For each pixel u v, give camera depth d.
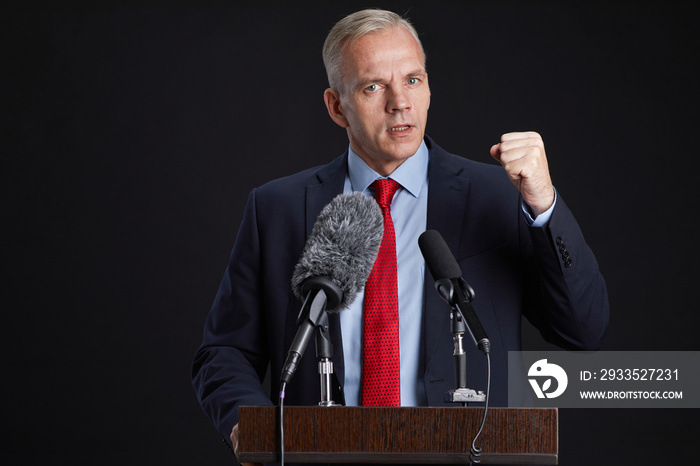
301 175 4.29
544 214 3.39
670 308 7.61
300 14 8.11
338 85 3.98
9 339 7.69
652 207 7.72
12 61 7.94
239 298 4.13
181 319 7.79
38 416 7.61
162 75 8.02
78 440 7.61
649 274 7.66
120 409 7.66
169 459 7.61
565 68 7.91
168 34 8.04
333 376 3.74
